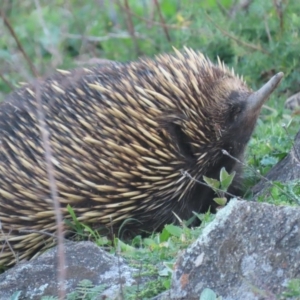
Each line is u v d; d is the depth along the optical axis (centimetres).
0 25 1644
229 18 1661
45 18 1986
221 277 760
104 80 1079
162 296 792
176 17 1838
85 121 1054
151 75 1080
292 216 756
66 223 1064
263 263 748
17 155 1066
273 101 1470
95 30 1961
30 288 873
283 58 1527
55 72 1132
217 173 1120
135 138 1058
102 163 1053
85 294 835
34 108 1072
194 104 1080
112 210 1070
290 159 1051
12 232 1086
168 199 1091
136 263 886
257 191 1088
